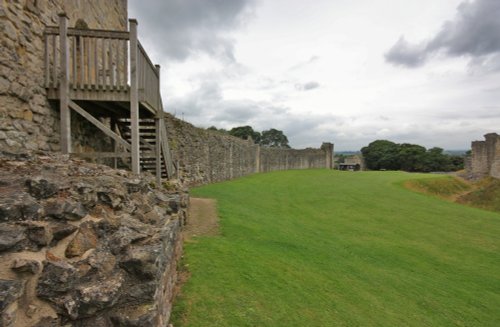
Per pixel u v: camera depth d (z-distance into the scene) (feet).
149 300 8.53
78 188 10.57
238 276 18.10
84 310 7.54
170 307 12.81
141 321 7.97
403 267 28.99
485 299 23.94
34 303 7.37
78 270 8.07
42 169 12.20
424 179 89.97
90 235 9.31
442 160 219.41
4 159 12.53
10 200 8.59
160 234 11.35
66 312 7.43
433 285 25.38
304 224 40.01
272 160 132.26
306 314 15.66
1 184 9.63
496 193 76.07
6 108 16.71
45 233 8.22
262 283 17.88
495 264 32.86
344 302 18.43
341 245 32.65
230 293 15.80
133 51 20.65
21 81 17.84
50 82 20.57
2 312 6.53
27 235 8.05
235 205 43.50
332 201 58.85
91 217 10.05
